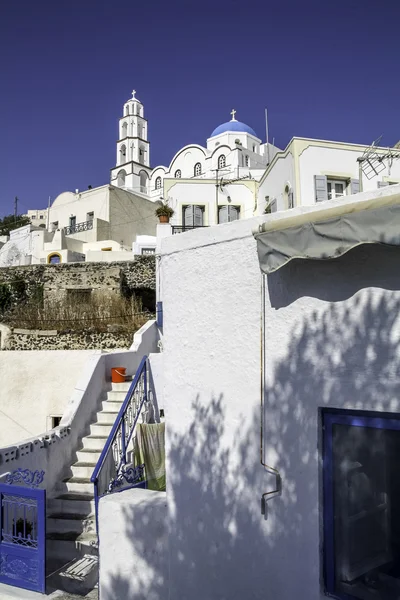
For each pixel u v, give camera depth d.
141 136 65.75
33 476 6.34
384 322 3.36
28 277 22.42
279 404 3.92
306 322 3.78
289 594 3.77
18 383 11.59
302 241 3.53
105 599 4.78
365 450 3.47
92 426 8.76
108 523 4.82
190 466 4.53
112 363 10.30
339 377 3.57
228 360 4.32
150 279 21.78
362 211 3.20
